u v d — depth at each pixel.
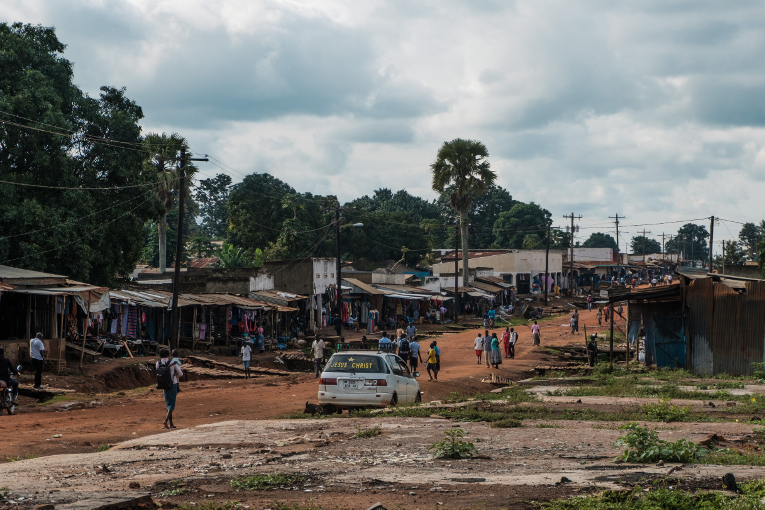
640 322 35.72
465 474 8.45
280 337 43.53
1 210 32.22
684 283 27.78
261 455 10.41
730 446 10.23
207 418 17.14
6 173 33.72
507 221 133.00
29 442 12.99
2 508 6.52
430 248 100.56
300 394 22.59
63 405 19.22
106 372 26.47
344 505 6.93
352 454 10.27
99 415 17.72
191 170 60.69
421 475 8.47
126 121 39.69
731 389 20.98
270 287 49.72
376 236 96.69
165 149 59.12
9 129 33.16
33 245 32.16
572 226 94.56
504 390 22.31
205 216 127.62
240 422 15.04
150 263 88.56
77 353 28.80
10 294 27.48
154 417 17.39
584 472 8.29
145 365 29.02
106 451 11.45
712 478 7.57
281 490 7.82
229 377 28.98
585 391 20.64
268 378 28.97
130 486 7.93
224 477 8.65
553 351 42.44
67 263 34.06
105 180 39.56
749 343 26.22
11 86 34.94
